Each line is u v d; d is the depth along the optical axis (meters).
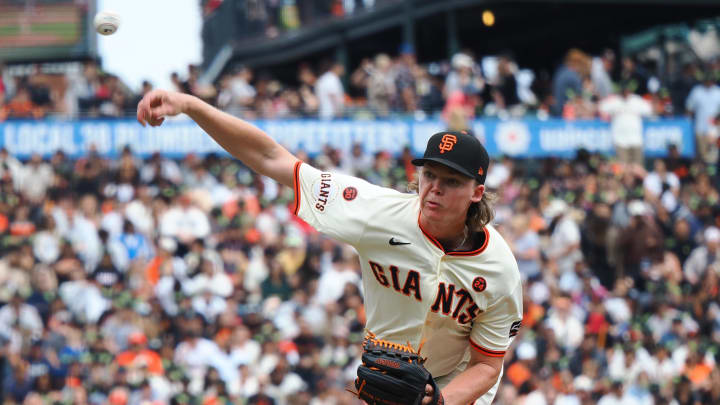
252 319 36.91
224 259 39.50
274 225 41.28
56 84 46.12
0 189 41.22
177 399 34.25
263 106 46.31
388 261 12.54
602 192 46.25
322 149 45.75
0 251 39.06
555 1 59.53
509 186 45.72
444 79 57.09
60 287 36.75
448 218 12.08
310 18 66.25
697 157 51.19
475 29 66.50
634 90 53.66
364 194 12.57
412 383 12.13
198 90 45.22
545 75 73.75
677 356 40.59
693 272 45.28
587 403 37.50
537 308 39.66
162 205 40.09
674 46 62.53
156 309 36.66
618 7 62.34
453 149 11.86
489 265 12.52
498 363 13.30
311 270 40.00
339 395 35.22
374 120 46.53
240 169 43.94
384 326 13.00
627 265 44.28
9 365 34.94
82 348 35.47
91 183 41.81
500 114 49.28
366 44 66.81
